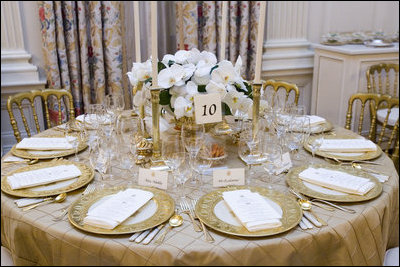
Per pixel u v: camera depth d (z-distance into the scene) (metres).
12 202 1.32
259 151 1.49
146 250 1.08
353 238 1.20
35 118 2.38
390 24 3.90
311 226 1.16
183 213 1.25
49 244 1.18
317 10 3.71
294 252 1.11
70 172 1.48
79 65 3.13
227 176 1.40
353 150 1.70
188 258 1.07
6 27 2.96
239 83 1.57
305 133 1.75
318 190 1.37
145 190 1.35
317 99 3.70
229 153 1.71
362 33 3.63
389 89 3.54
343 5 3.77
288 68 3.63
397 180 1.48
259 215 1.16
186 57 1.60
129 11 3.11
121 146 1.51
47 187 1.39
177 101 1.47
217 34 3.30
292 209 1.23
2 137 3.19
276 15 3.54
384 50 3.25
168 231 1.15
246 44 3.38
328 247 1.16
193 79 1.53
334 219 1.21
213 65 1.53
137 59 1.74
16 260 1.29
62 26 2.95
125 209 1.21
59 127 2.04
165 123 1.62
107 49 3.08
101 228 1.15
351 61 3.22
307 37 3.75
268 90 2.37
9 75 3.03
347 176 1.43
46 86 3.16
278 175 1.51
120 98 2.01
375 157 1.66
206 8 3.18
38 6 2.89
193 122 1.51
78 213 1.22
